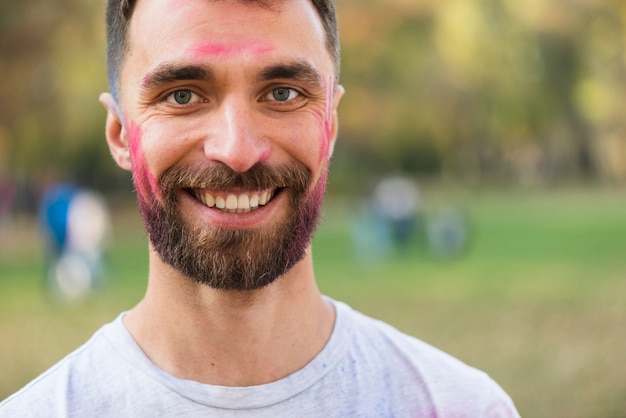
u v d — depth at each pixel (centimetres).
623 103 3669
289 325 192
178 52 176
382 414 191
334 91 200
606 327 1025
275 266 179
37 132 2675
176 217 179
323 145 186
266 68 176
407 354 203
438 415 195
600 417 672
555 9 3328
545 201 3528
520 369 831
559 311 1140
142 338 193
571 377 796
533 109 3419
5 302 1297
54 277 1356
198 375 188
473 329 1028
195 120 177
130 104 188
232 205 177
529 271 1546
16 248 2220
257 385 188
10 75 2619
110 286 1422
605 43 3512
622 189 4359
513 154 4869
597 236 2117
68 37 2511
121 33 193
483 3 3158
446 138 3406
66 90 2483
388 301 1232
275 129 177
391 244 1934
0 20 2522
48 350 955
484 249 1933
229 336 188
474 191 4162
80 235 1341
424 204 3259
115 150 208
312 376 190
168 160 177
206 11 178
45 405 184
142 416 182
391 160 3903
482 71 3189
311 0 191
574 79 3538
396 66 3116
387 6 3022
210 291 185
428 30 3086
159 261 190
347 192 3809
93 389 186
